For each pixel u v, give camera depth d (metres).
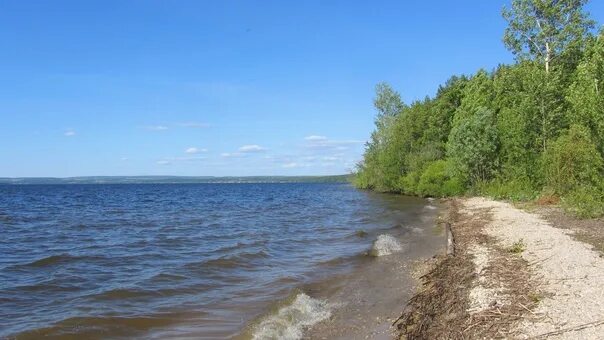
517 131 34.97
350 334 9.33
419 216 32.88
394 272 14.99
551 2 39.22
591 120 26.17
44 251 21.12
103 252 20.47
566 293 9.95
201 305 11.66
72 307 11.44
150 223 34.28
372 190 79.19
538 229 19.64
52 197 79.81
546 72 34.34
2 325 9.99
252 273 15.58
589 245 15.35
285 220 35.47
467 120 46.81
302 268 16.27
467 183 47.75
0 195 86.69
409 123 64.31
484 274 12.44
